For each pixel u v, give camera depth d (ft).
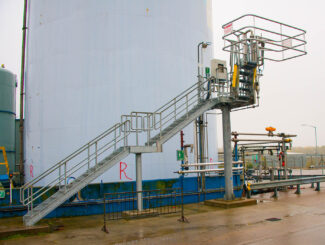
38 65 52.37
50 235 27.53
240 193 50.21
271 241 24.12
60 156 47.57
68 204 36.35
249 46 42.39
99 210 37.86
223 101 41.09
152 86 48.47
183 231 28.02
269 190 61.16
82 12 48.60
